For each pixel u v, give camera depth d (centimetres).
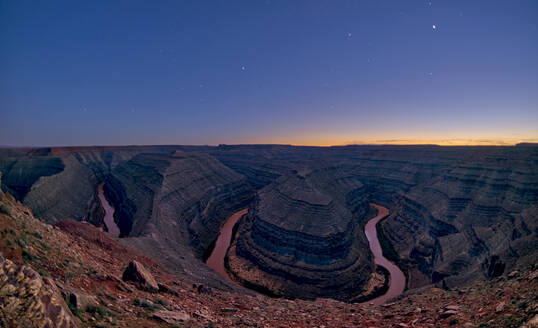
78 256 1382
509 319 1005
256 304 2058
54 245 1274
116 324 840
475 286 1925
